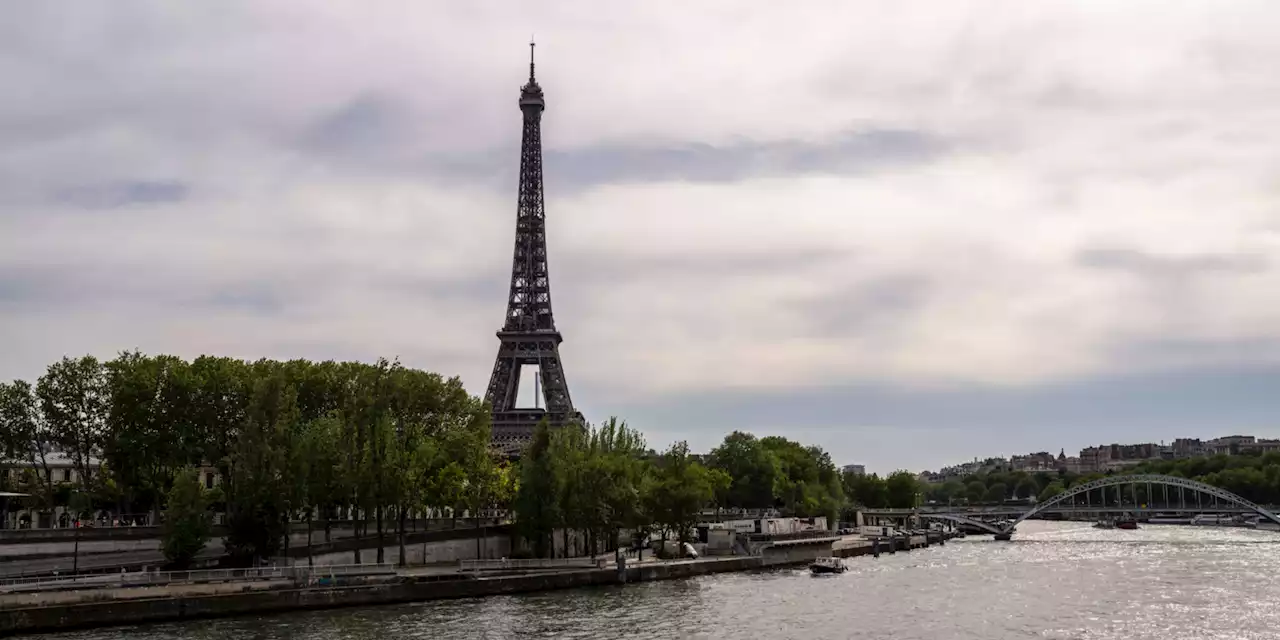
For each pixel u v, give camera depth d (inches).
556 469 7426.2
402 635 4990.2
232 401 7219.5
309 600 5679.1
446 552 7337.6
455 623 5334.6
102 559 6043.3
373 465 6692.9
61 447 7416.3
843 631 5305.1
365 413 6825.8
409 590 6023.6
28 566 5753.0
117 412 6983.3
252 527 6245.1
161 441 7007.9
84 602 5108.3
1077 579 7810.0
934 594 6791.3
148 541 6230.3
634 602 6181.1
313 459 6555.1
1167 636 5231.3
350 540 6855.3
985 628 5433.1
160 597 5265.8
